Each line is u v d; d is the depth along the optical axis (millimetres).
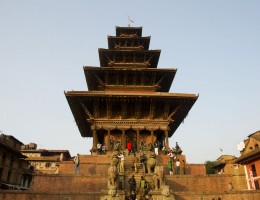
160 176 23062
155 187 23031
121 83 44094
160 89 48250
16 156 57688
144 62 49031
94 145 37500
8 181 53438
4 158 51781
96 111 39062
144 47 54531
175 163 32125
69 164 31891
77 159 29297
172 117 42438
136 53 48781
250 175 40906
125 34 55844
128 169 28672
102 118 39250
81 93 37531
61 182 26734
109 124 38875
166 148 37594
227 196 24766
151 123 39312
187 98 38656
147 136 39625
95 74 43281
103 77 44500
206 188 27609
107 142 37969
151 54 48906
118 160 26109
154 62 50969
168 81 45750
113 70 42812
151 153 26859
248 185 41469
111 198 21156
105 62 50562
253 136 46656
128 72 43312
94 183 26875
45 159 79250
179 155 33688
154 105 39375
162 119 39750
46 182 26547
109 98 38188
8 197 22562
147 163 26438
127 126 38906
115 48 51250
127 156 31812
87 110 38781
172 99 38781
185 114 43781
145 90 43469
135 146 38812
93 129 38250
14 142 61875
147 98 38438
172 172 29812
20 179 59719
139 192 23391
